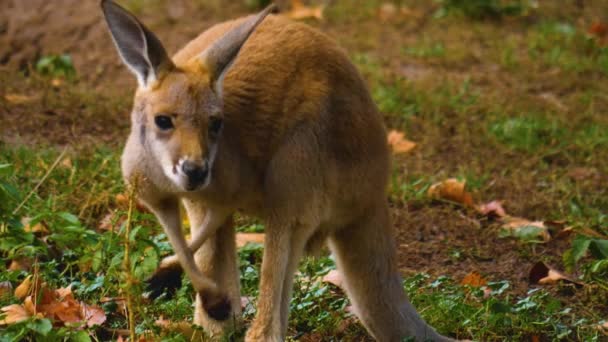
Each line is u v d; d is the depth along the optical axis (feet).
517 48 59.16
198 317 29.71
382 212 30.40
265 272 28.68
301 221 28.94
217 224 28.91
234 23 30.48
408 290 32.53
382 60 55.16
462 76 54.29
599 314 33.45
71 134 43.27
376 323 30.48
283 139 28.81
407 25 61.05
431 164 44.65
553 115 50.06
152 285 31.86
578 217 40.14
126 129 44.27
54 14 55.77
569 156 46.16
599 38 60.75
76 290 30.14
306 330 31.01
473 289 32.86
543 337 31.50
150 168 27.94
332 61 29.71
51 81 48.80
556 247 37.99
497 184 43.29
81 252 32.14
